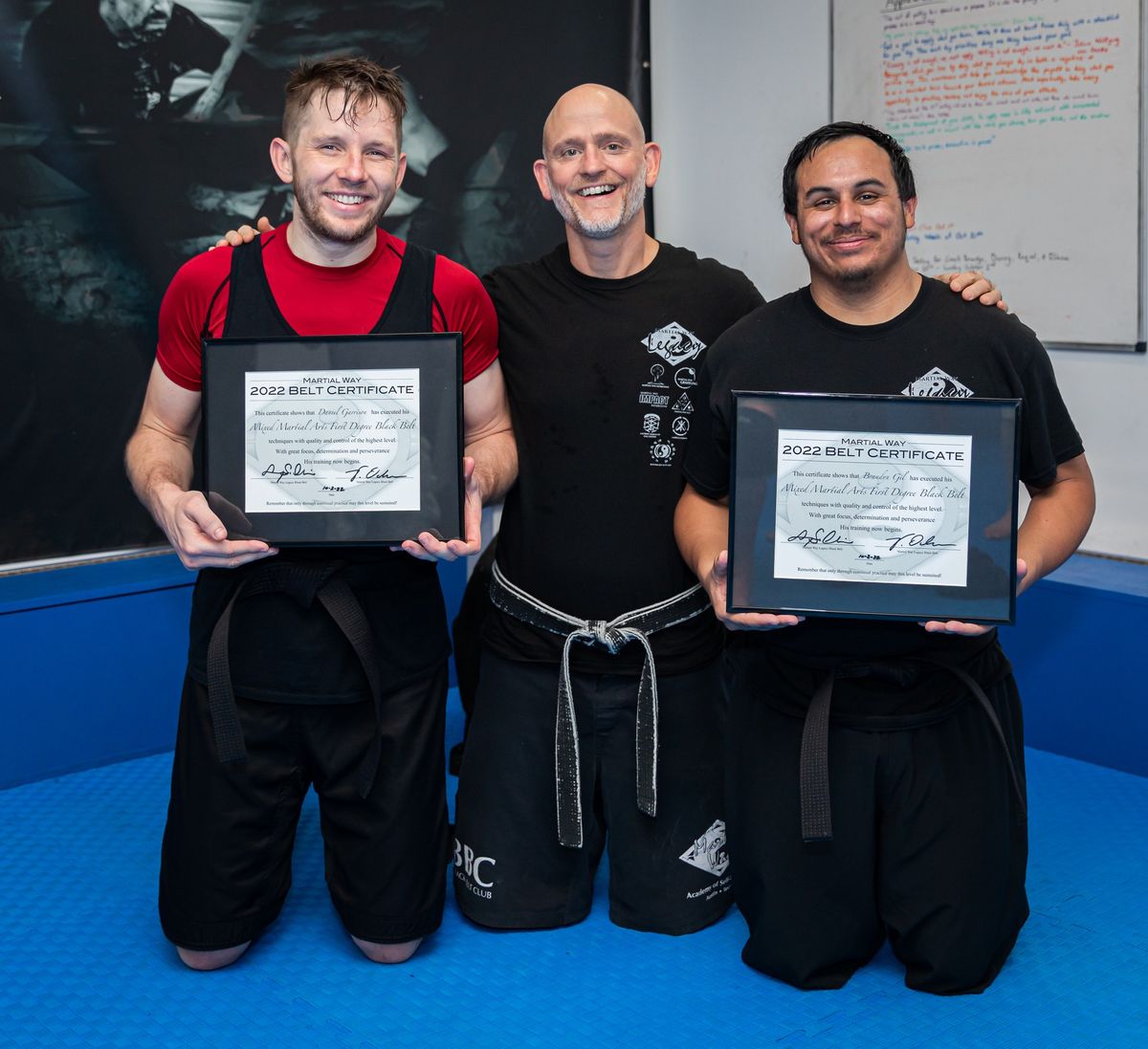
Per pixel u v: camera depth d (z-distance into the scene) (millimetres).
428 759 2287
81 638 3316
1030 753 3396
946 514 1978
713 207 4418
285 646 2170
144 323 3561
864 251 1969
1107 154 3340
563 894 2475
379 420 2068
